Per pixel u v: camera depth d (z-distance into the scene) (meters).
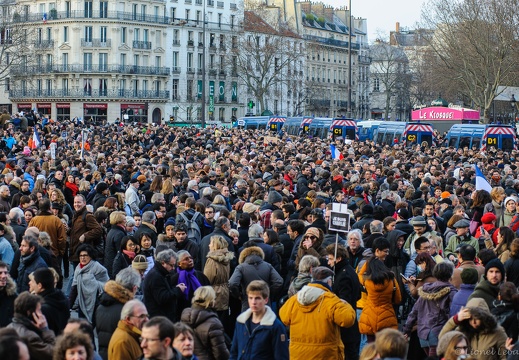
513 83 100.81
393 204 25.06
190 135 68.88
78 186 28.06
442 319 14.77
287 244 18.75
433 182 30.81
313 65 171.12
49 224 20.56
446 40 100.19
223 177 30.17
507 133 66.75
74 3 129.75
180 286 15.33
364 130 83.56
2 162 35.91
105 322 13.51
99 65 130.50
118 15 130.50
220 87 145.62
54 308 13.38
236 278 16.34
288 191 26.98
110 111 131.00
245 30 148.88
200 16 143.00
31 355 11.42
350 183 28.48
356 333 15.62
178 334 11.05
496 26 92.88
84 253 16.48
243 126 96.94
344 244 18.61
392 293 15.46
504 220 22.48
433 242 18.16
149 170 33.03
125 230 19.61
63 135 62.94
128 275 13.63
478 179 28.08
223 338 13.09
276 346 12.83
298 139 63.31
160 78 136.38
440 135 80.56
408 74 175.75
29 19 132.62
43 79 132.25
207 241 18.27
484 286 14.12
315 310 13.21
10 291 13.70
